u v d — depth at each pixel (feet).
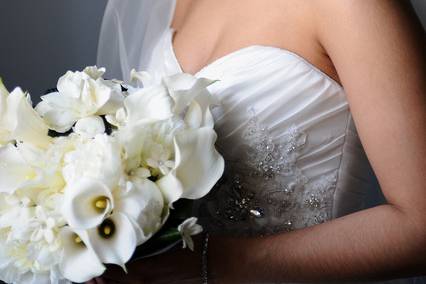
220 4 3.59
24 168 2.45
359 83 2.77
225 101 3.20
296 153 3.19
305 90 3.14
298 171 3.22
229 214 3.29
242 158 3.20
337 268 2.89
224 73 3.24
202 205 3.34
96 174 2.29
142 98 2.49
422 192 2.68
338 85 3.18
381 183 2.82
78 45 6.26
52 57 6.25
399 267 2.81
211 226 3.36
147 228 2.35
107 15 4.53
